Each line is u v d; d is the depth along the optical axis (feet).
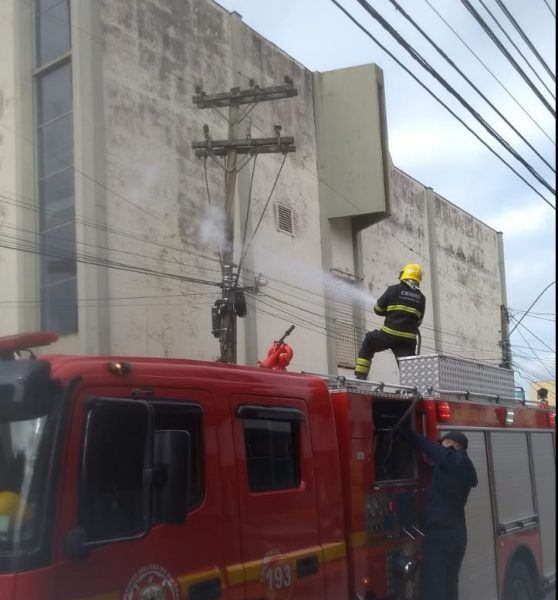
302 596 15.57
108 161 57.88
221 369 15.05
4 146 63.36
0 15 65.51
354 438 18.52
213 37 69.21
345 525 17.81
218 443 14.40
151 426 12.04
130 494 12.13
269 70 75.41
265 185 72.33
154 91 62.44
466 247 110.83
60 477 11.35
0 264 62.28
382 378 84.23
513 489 26.17
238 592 14.01
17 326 60.08
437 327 98.17
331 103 81.92
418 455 21.45
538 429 29.32
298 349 73.20
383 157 80.64
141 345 58.18
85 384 12.09
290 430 16.47
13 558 10.82
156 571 12.49
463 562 22.04
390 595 18.93
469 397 24.61
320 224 80.07
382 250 88.84
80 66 57.62
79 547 11.25
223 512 14.14
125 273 57.93
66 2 61.98
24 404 11.65
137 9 62.03
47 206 60.90
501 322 119.65
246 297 67.26
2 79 64.23
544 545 27.89
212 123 67.31
